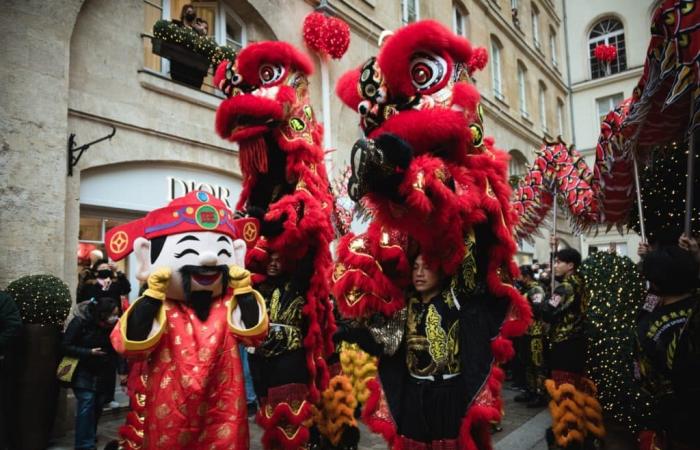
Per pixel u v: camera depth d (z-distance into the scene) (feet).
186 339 7.72
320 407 11.87
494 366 7.80
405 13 36.63
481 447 7.61
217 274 8.00
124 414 17.71
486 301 8.34
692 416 6.47
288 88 10.72
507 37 52.95
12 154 15.64
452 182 7.72
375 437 14.98
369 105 8.29
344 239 8.53
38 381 13.60
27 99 16.06
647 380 7.39
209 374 7.59
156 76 20.52
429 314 8.01
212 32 24.39
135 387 9.07
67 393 16.14
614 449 12.25
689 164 9.02
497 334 7.99
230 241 8.41
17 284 14.14
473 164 8.23
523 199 16.31
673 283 7.23
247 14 25.36
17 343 13.56
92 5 18.71
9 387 13.58
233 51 22.58
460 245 7.72
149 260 7.95
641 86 9.18
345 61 29.63
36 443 13.62
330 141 27.20
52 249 16.28
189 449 7.36
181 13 22.71
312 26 25.80
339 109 28.58
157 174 20.76
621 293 12.09
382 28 33.14
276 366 10.02
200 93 22.22
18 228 15.60
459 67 8.64
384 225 7.66
